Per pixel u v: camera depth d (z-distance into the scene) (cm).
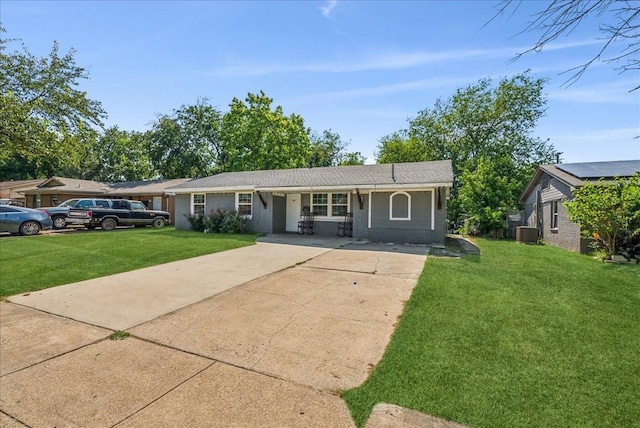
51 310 471
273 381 277
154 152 2905
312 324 400
